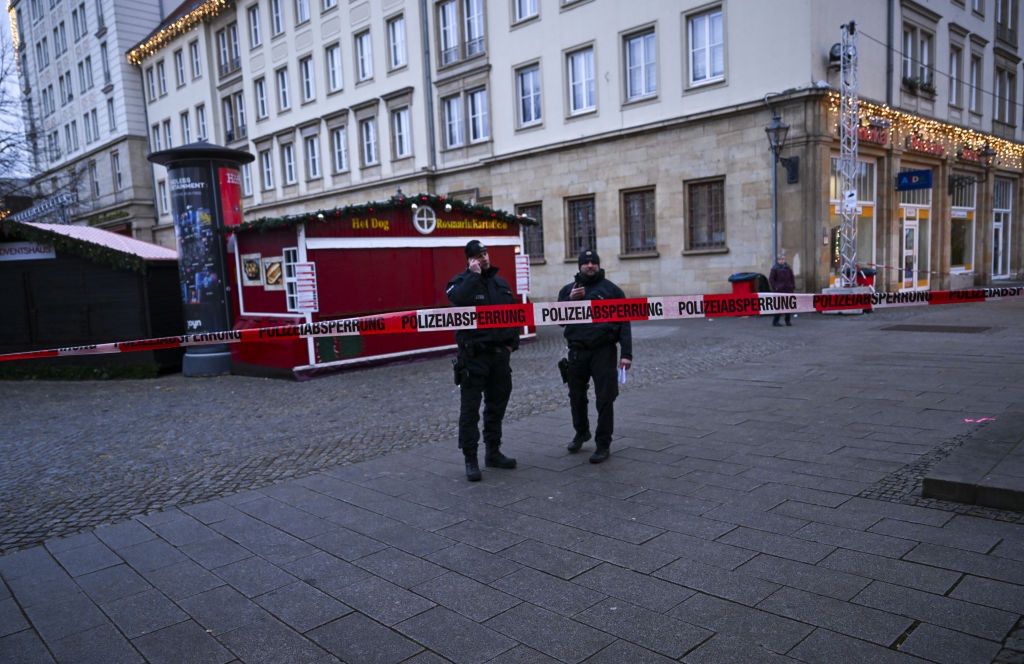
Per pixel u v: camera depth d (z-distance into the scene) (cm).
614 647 300
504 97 2347
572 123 2159
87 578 405
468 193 2514
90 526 494
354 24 2852
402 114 2758
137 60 4062
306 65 3152
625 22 1994
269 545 439
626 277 2066
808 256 1703
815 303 727
